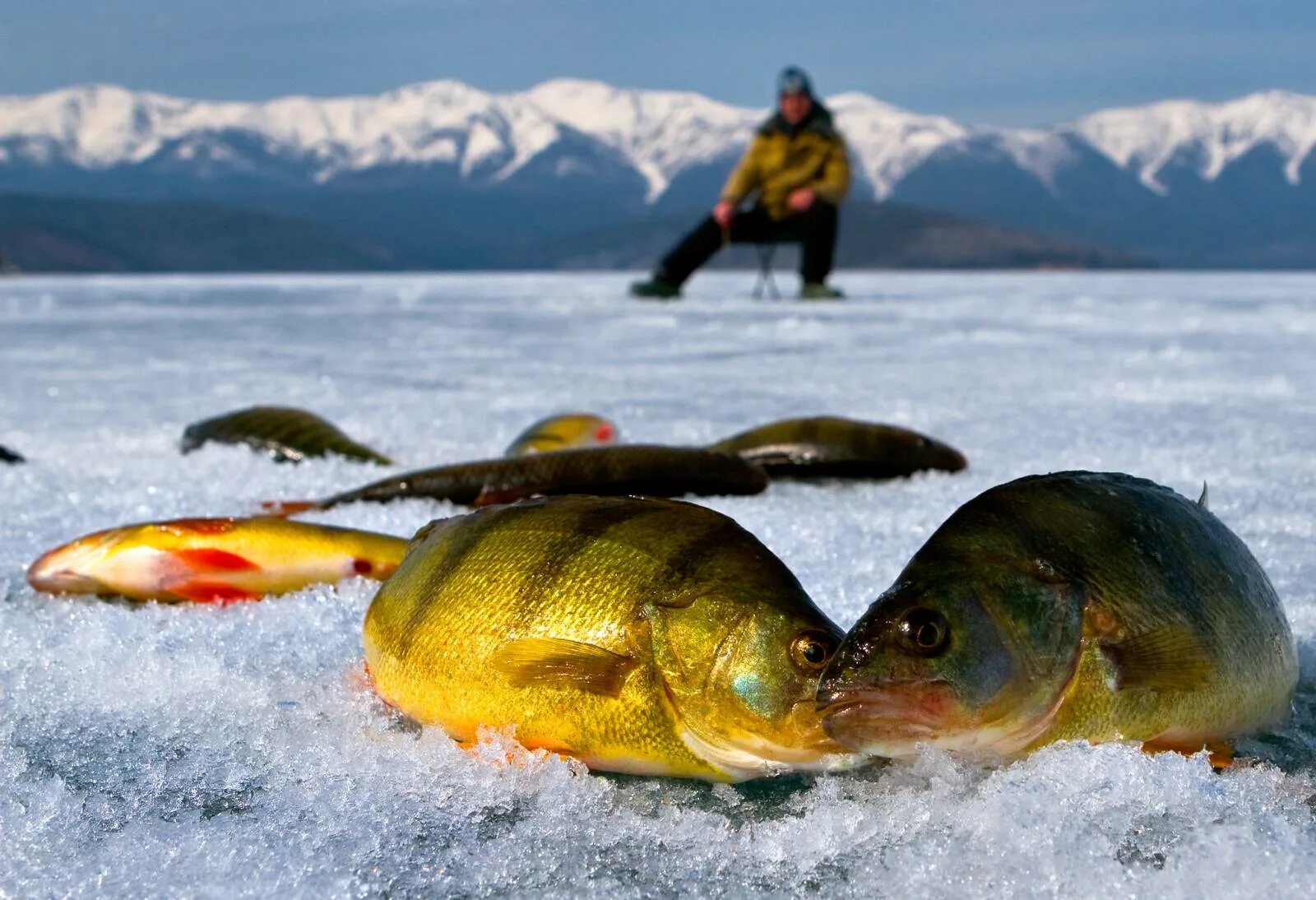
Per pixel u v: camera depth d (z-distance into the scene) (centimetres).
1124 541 103
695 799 101
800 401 358
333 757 109
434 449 279
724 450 242
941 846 91
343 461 261
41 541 192
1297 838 90
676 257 921
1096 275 1838
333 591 160
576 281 1579
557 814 99
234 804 102
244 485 238
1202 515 111
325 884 89
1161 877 86
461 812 99
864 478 235
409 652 112
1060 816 92
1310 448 262
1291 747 107
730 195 898
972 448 270
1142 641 99
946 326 661
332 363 492
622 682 101
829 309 816
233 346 580
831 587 152
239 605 156
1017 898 85
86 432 304
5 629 144
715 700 99
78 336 635
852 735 95
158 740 114
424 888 90
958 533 101
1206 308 816
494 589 108
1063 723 99
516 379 425
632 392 384
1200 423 302
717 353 520
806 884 89
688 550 104
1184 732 102
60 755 111
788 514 199
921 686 94
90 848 95
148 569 158
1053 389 379
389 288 1288
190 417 333
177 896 88
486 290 1201
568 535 108
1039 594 98
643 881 90
